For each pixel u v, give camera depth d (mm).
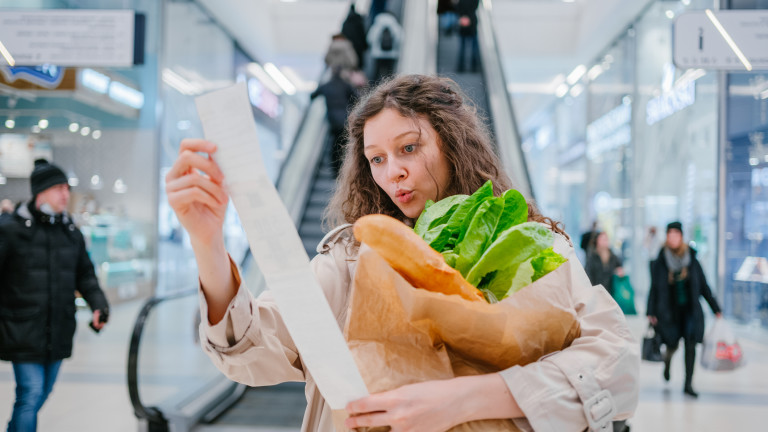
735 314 6809
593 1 12859
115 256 8680
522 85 16797
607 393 697
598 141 13203
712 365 4480
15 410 2910
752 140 6648
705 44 4055
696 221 8148
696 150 8203
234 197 625
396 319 665
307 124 7789
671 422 3852
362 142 1101
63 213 3186
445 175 959
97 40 4398
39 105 8188
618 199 11688
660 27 9641
